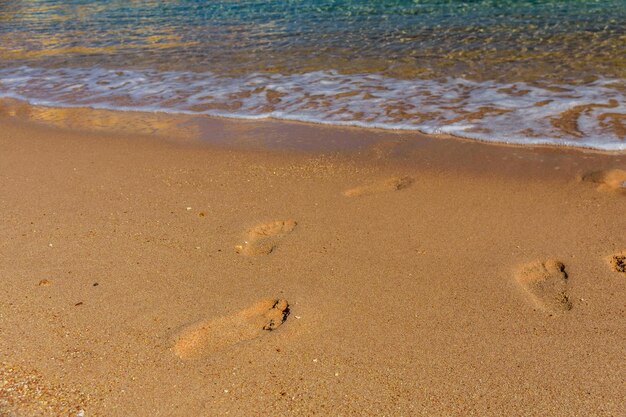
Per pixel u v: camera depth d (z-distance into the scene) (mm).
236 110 5555
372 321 2662
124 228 3504
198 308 2785
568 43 7207
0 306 2816
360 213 3590
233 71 6891
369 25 8828
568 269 2971
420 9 9680
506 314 2670
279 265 3100
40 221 3609
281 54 7523
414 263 3068
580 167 4027
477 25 8398
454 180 3949
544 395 2240
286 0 11078
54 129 5285
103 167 4398
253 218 3588
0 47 8828
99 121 5457
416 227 3406
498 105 5258
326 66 6867
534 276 2934
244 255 3201
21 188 4078
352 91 5906
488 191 3779
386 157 4352
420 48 7414
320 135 4836
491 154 4301
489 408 2195
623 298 2729
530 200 3643
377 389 2295
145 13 10820
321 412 2203
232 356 2482
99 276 3037
